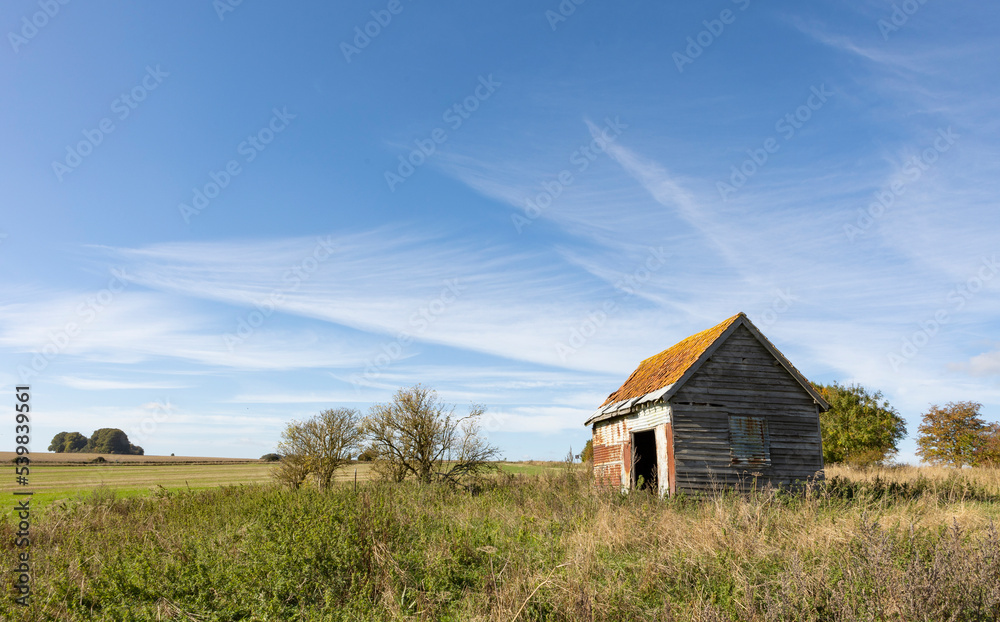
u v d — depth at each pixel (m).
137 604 7.79
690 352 20.00
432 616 7.10
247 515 13.34
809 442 18.75
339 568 8.31
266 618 7.02
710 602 6.75
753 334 19.00
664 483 18.09
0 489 30.84
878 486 16.91
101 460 69.88
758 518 10.38
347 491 14.79
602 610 7.02
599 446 24.59
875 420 34.84
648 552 9.25
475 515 12.55
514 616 6.74
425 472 24.78
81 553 9.44
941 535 8.66
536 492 16.98
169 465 64.25
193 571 8.52
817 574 7.39
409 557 9.00
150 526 11.82
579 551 8.70
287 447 26.83
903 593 6.55
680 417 18.00
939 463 43.03
